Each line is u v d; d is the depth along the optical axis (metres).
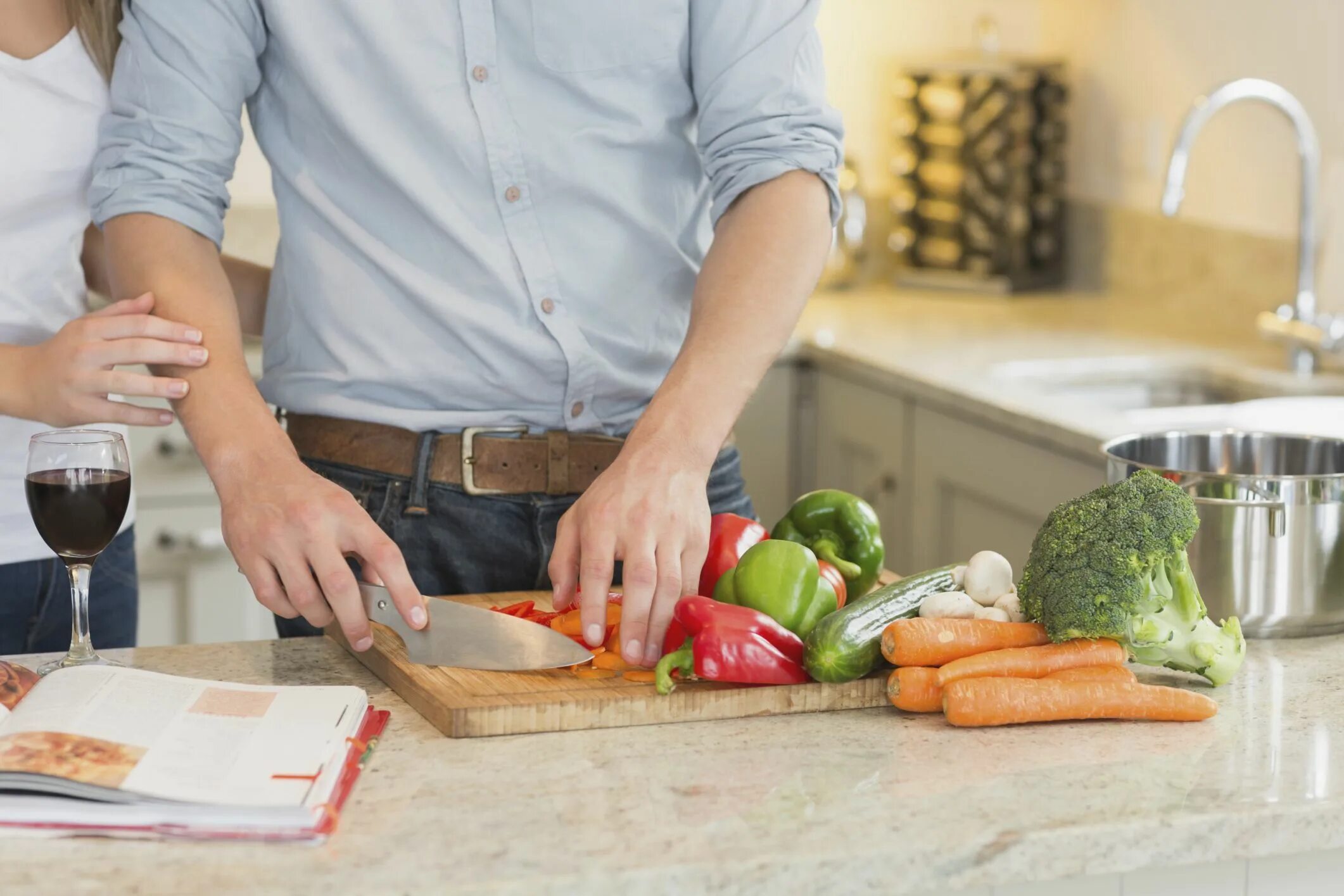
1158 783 1.01
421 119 1.40
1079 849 0.93
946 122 3.46
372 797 0.98
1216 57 2.96
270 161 1.51
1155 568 1.14
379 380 1.47
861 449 2.89
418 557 1.48
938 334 3.01
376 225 1.45
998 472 2.47
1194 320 3.09
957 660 1.13
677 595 1.16
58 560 1.63
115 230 1.42
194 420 1.27
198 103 1.42
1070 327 3.08
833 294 3.54
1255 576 1.28
